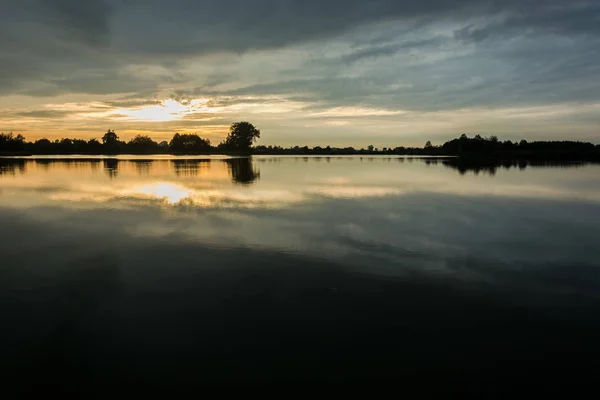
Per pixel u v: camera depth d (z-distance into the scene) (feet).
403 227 43.75
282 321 21.84
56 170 132.77
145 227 43.04
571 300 24.59
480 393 15.97
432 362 18.03
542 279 28.09
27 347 19.30
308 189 77.77
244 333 20.54
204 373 17.20
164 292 25.70
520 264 31.37
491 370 17.46
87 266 30.55
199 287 26.48
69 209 53.93
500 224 45.57
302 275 28.63
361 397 15.69
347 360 18.13
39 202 59.98
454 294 25.43
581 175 112.47
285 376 16.98
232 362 17.99
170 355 18.58
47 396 15.85
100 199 63.10
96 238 38.55
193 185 84.79
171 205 57.41
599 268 30.40
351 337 20.15
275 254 33.55
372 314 22.65
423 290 26.03
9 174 113.80
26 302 24.32
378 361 18.08
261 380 16.71
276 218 48.03
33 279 27.99
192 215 49.75
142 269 29.86
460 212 52.90
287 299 24.63
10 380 16.84
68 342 19.76
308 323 21.59
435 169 143.74
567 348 19.20
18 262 31.58
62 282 27.40
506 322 21.76
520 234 40.91
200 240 37.81
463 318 22.21
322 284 26.96
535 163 188.75
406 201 62.23
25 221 46.19
